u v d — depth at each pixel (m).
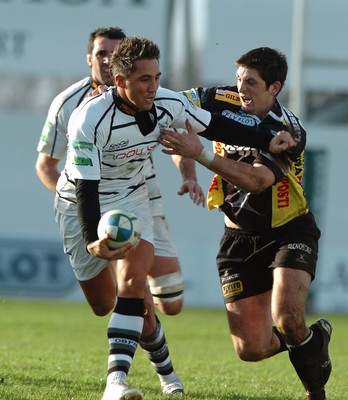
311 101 90.31
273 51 26.62
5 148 83.50
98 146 23.83
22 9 85.31
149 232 25.42
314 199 75.25
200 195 30.00
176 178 84.00
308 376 25.69
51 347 42.31
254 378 33.34
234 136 25.41
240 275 27.08
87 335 49.59
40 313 63.72
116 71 23.38
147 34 85.69
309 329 25.72
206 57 86.62
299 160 26.75
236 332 26.95
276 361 40.59
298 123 26.88
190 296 82.56
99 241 22.20
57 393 26.45
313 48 87.75
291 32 86.50
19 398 25.27
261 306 27.02
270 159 25.34
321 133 85.38
